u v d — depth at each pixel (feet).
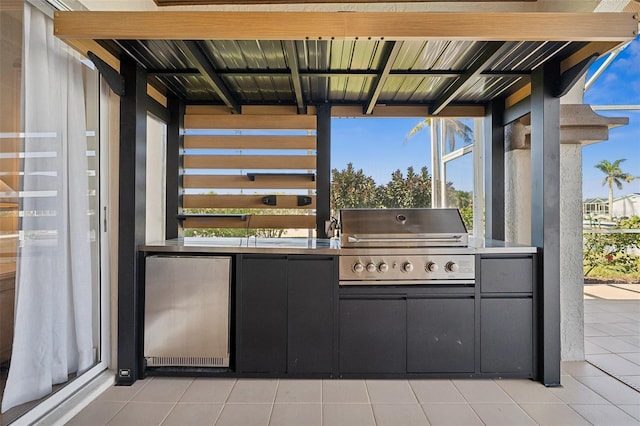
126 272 7.93
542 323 7.98
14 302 5.72
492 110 10.48
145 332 8.09
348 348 8.08
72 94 6.97
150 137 10.62
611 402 7.15
